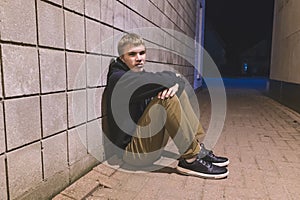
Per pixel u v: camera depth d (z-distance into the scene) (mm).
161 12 3459
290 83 4727
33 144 1257
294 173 1874
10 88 1104
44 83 1311
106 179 1729
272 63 6719
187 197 1526
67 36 1475
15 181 1154
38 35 1250
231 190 1615
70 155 1568
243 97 6844
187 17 5711
